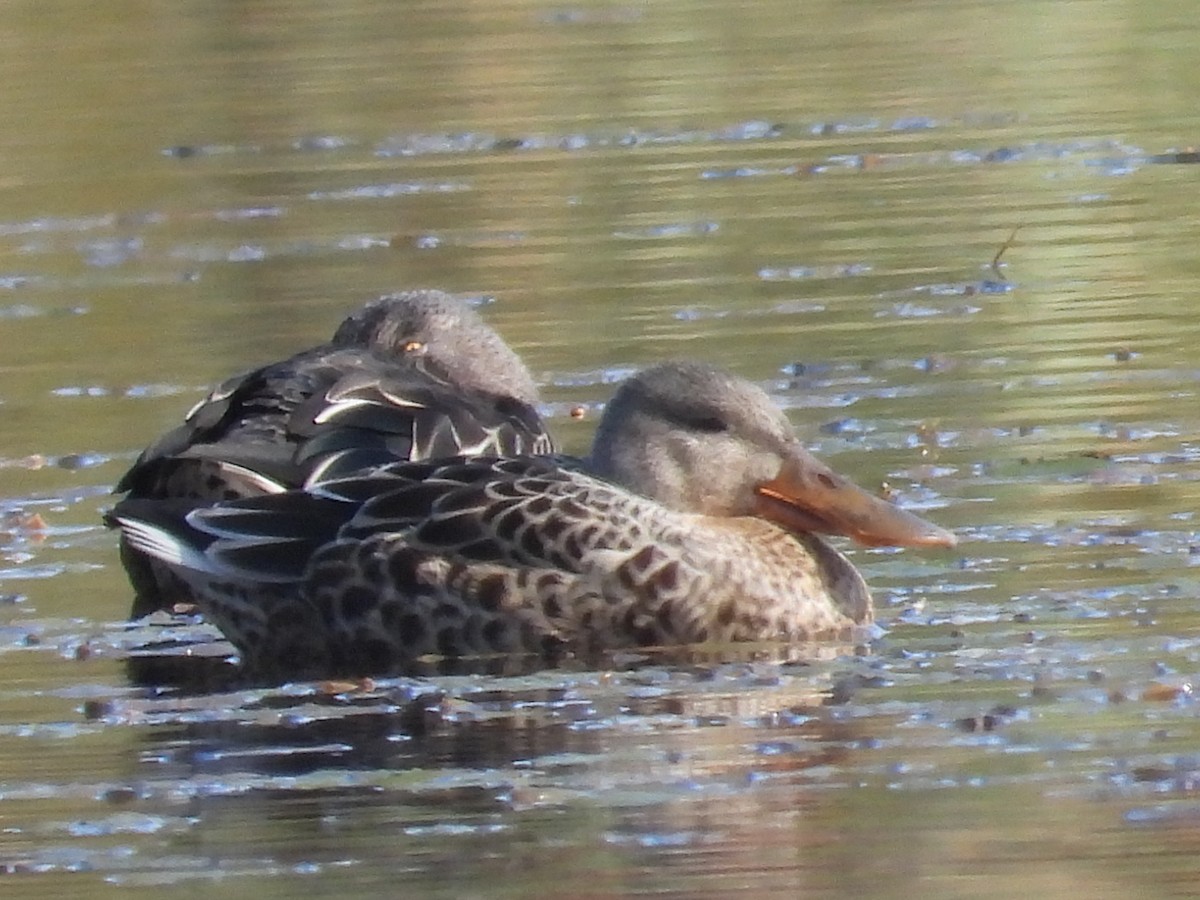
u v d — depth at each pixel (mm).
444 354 15781
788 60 27359
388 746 10734
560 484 12438
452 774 10352
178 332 18578
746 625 12188
